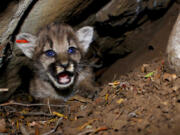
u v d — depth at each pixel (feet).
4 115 2.53
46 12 2.49
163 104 2.17
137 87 2.39
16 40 2.51
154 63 2.57
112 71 3.17
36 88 2.81
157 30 2.92
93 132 2.16
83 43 2.77
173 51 2.31
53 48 2.57
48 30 2.61
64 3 2.50
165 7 2.87
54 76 2.63
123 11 2.78
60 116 2.50
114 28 2.93
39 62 2.65
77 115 2.40
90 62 3.17
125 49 3.13
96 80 3.21
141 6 2.81
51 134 2.27
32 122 2.47
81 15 2.78
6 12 2.30
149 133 2.03
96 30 3.01
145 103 2.23
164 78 2.32
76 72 2.75
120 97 2.40
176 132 1.99
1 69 2.59
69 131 2.25
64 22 2.74
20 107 2.81
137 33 3.01
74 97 2.67
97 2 2.73
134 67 2.84
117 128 2.14
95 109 2.40
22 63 2.71
